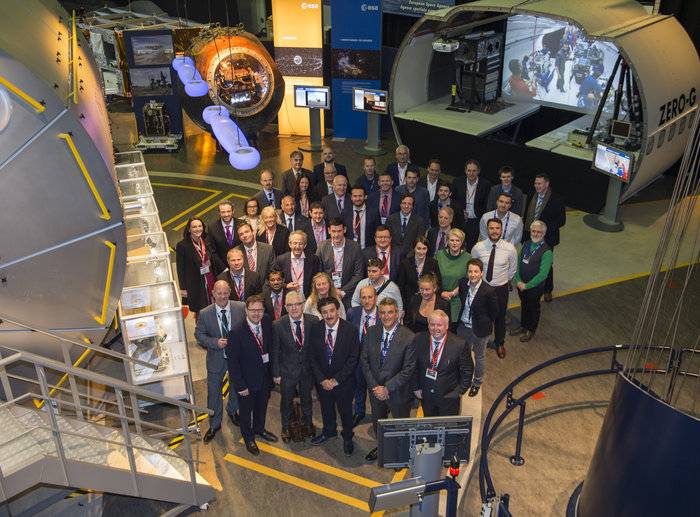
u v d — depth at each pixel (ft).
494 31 54.65
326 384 24.32
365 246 34.91
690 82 43.32
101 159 21.42
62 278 22.59
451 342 23.76
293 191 38.29
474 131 49.32
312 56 56.18
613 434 17.34
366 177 37.78
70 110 20.52
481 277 26.55
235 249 27.91
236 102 53.57
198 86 38.65
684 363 29.91
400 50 50.39
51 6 29.35
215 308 25.46
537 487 24.81
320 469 25.32
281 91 54.90
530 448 26.53
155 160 55.93
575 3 42.98
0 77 19.26
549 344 32.45
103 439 19.90
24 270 22.00
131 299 27.66
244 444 26.48
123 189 36.73
